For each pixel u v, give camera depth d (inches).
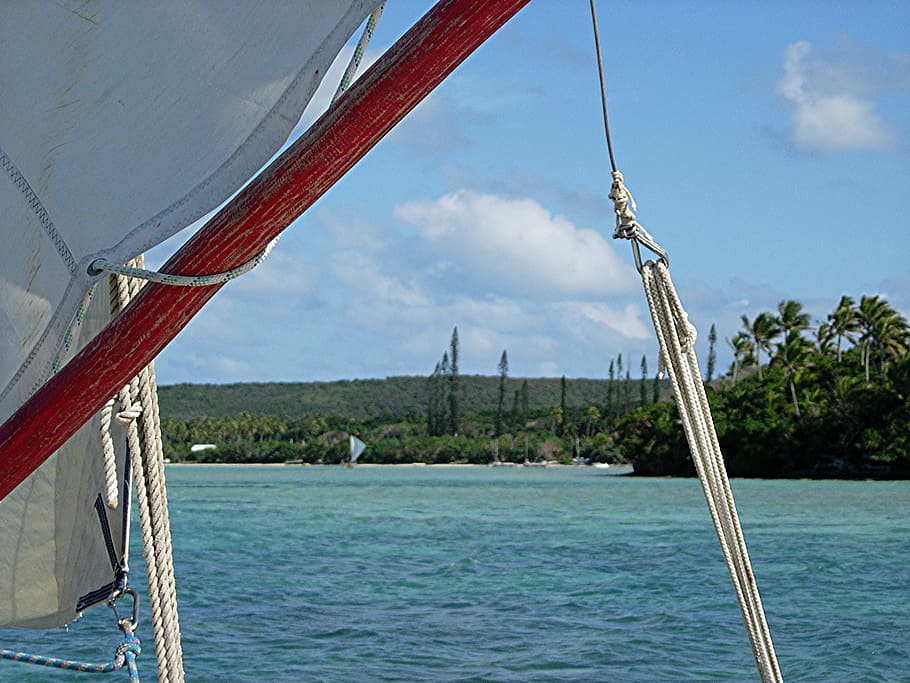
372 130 96.0
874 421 3614.7
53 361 100.3
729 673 559.2
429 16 95.3
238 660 581.9
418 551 1288.1
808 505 2313.0
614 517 2020.2
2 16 101.6
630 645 634.8
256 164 94.3
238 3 96.8
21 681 506.3
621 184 130.0
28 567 136.9
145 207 96.1
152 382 132.6
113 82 99.6
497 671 559.2
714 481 129.5
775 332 4739.2
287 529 1672.0
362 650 613.6
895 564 1138.0
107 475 125.3
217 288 99.0
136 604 136.9
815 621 744.3
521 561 1160.2
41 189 99.7
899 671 573.3
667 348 131.3
